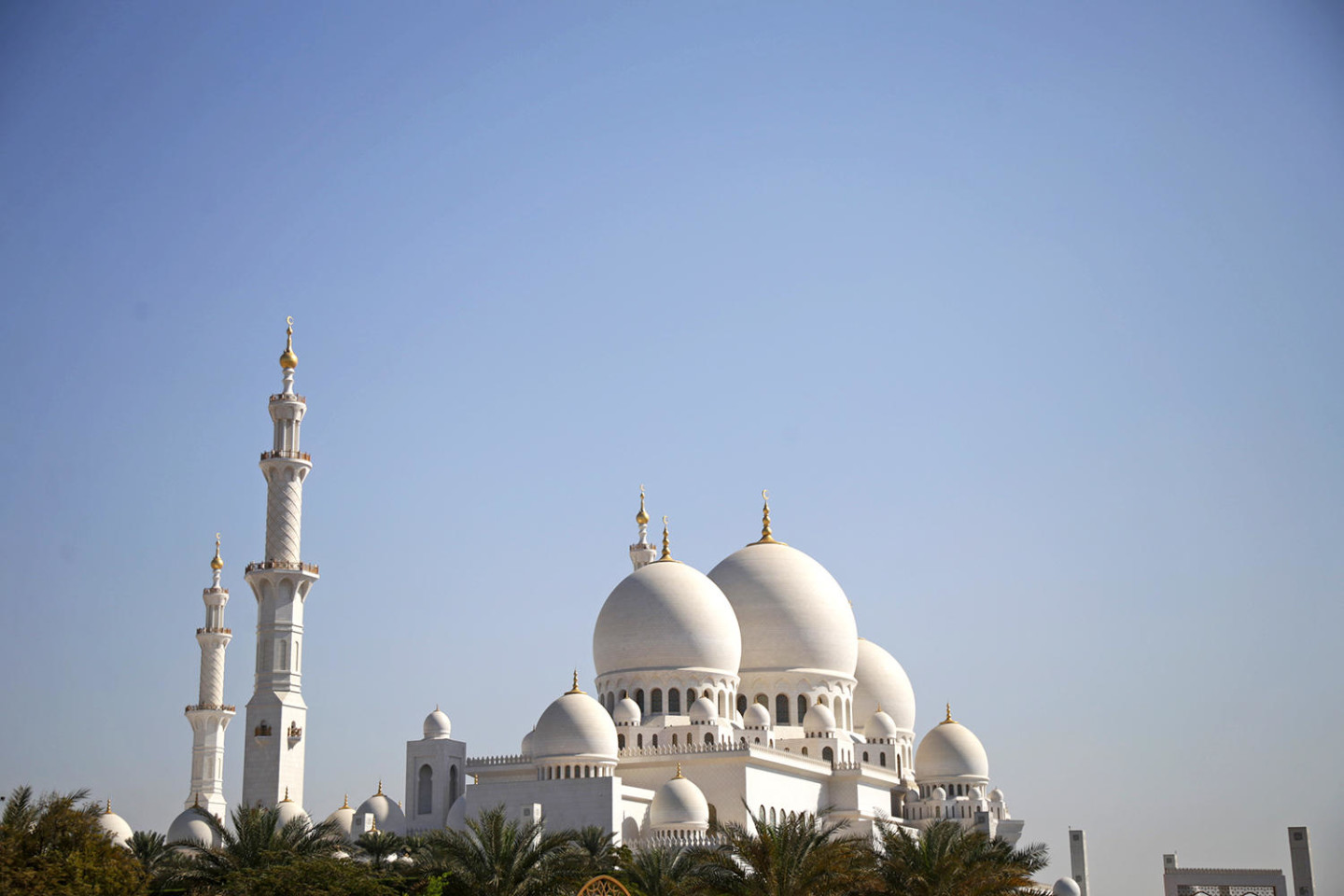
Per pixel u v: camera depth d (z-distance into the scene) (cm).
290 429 17850
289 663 17188
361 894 11038
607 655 17950
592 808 15112
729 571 19212
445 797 17088
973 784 19225
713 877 10931
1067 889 19638
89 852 10725
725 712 17750
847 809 17525
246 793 16788
